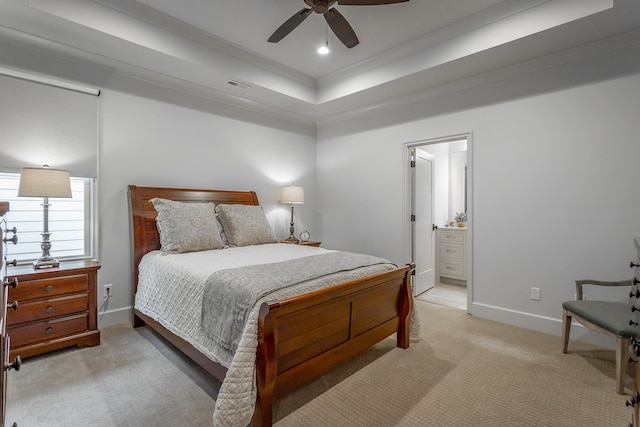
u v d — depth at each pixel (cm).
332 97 398
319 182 502
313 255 270
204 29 294
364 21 282
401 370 224
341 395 195
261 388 155
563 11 236
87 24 239
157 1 254
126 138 314
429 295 422
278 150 454
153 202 305
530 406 183
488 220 324
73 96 282
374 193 427
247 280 183
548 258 289
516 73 304
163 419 171
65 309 245
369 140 432
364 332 221
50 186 237
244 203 398
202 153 372
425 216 438
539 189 293
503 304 316
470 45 281
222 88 360
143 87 326
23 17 228
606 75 260
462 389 201
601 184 263
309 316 179
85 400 187
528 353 249
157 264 263
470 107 336
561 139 281
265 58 349
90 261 280
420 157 421
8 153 252
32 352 230
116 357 239
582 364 231
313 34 302
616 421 170
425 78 334
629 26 239
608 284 244
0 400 77
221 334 178
